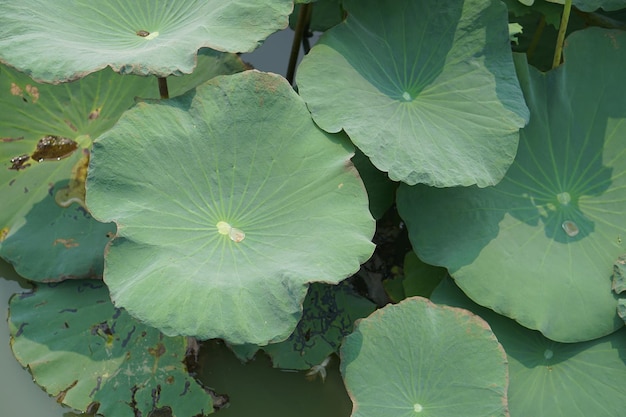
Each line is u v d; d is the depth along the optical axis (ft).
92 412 8.06
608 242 8.57
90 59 7.59
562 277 8.32
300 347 8.75
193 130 7.97
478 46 8.73
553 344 8.29
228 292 7.20
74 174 9.20
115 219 7.39
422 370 7.75
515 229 8.57
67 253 8.82
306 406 8.61
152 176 7.72
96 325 8.52
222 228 7.75
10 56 7.52
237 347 8.70
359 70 8.64
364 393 7.68
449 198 8.72
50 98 9.37
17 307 8.61
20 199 9.06
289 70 11.26
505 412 7.52
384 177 9.55
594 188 8.86
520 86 8.91
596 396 7.96
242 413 8.50
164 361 8.40
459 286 8.26
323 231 7.76
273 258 7.54
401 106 8.60
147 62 7.55
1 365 8.42
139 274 7.21
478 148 8.36
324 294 9.11
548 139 8.94
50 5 8.09
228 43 7.90
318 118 8.23
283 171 8.08
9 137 9.25
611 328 8.18
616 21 10.73
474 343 7.80
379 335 7.89
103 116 9.45
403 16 8.85
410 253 9.41
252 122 8.12
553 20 9.87
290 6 8.26
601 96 9.07
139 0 8.51
